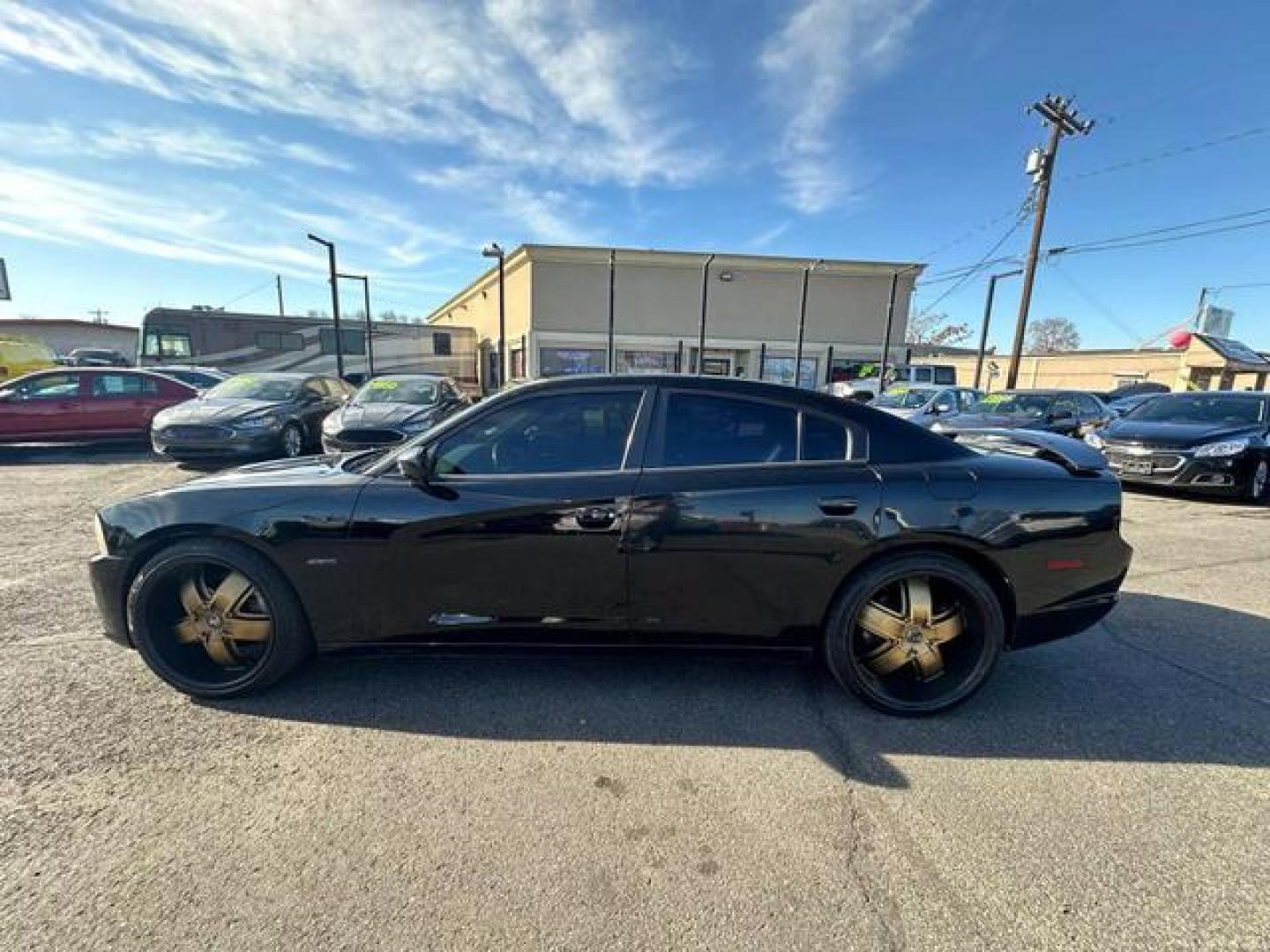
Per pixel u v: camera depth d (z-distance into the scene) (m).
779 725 2.57
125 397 10.12
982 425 9.95
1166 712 2.70
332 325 22.59
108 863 1.77
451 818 1.99
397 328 24.58
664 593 2.62
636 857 1.84
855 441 2.73
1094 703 2.77
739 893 1.72
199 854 1.82
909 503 2.58
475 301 32.97
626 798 2.11
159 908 1.63
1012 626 2.70
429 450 2.64
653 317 25.17
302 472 2.82
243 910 1.63
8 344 14.38
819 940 1.58
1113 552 2.72
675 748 2.40
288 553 2.58
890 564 2.63
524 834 1.93
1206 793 2.16
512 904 1.67
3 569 4.31
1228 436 7.51
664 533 2.57
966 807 2.08
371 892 1.70
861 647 2.71
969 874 1.79
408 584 2.61
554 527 2.56
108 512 2.66
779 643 2.69
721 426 2.72
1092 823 2.01
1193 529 6.22
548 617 2.64
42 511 6.11
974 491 2.61
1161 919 1.65
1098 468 2.80
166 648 2.68
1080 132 16.86
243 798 2.07
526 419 2.73
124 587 2.64
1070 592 2.68
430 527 2.56
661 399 2.74
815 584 2.62
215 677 2.69
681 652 2.71
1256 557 5.15
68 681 2.80
